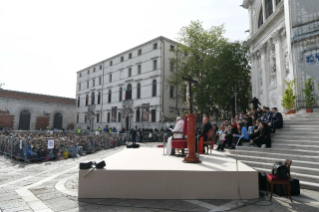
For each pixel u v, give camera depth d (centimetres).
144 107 3117
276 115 998
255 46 1994
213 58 2366
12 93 3962
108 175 513
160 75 3019
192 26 2567
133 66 3519
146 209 438
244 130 1012
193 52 2608
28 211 423
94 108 4275
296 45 1284
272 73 1658
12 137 1239
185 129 761
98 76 4325
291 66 1298
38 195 529
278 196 528
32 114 4184
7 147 1303
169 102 3088
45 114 4359
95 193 509
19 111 4012
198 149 860
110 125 3800
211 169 526
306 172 654
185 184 506
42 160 1119
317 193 553
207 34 2525
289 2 1320
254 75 2008
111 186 509
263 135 888
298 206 461
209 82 2295
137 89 3400
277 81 1545
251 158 828
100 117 4078
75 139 1320
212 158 722
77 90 4938
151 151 905
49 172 827
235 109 1852
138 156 748
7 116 3866
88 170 513
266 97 1755
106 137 1808
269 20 1605
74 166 964
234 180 510
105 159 675
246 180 513
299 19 1286
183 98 2808
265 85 1772
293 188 534
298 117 1119
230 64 2312
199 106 2375
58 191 563
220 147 1165
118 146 2014
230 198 504
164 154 806
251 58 2059
